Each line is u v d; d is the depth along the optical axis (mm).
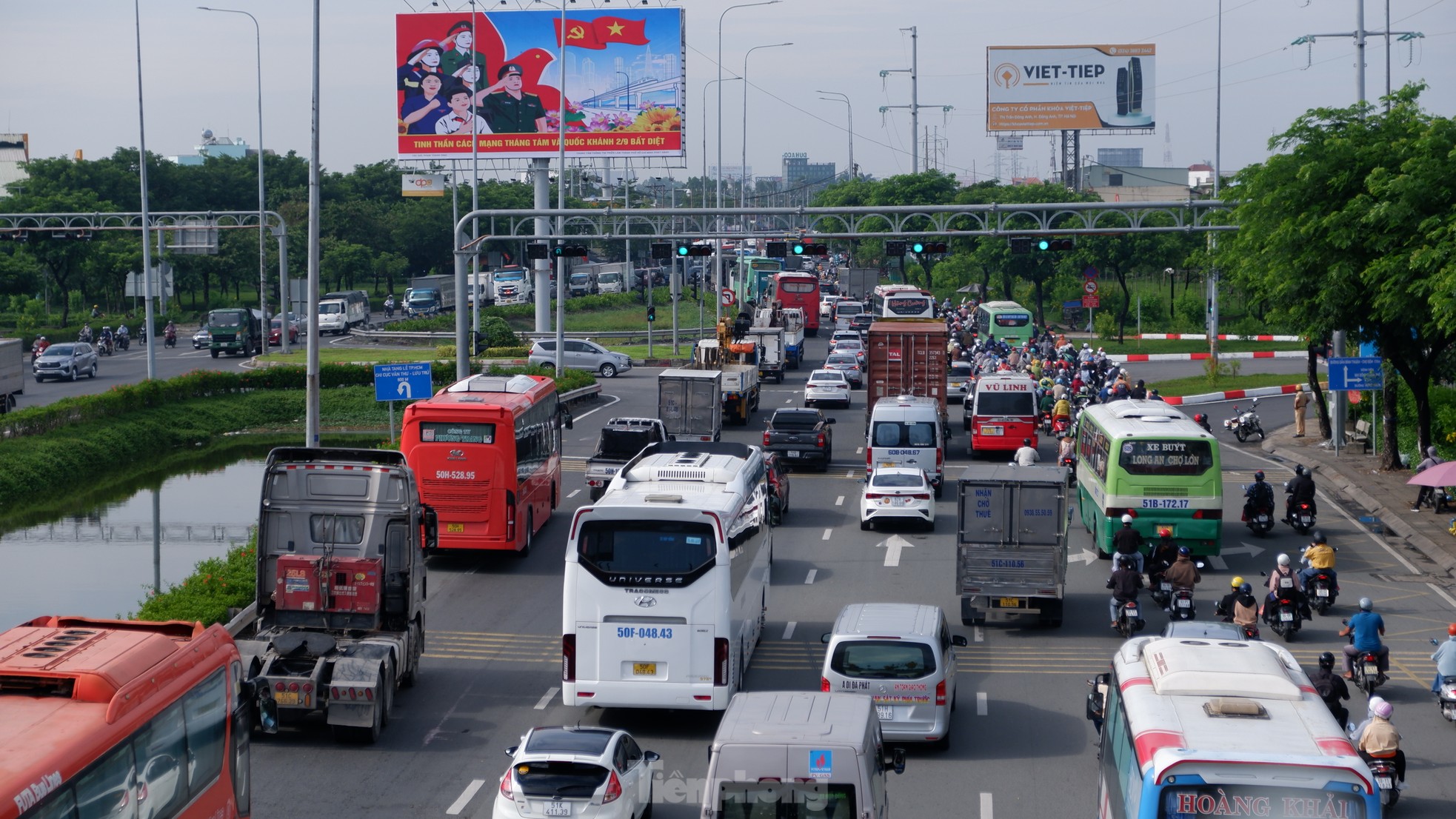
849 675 48781
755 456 65688
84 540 94500
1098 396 141625
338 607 54688
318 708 50344
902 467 96375
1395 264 86562
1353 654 56562
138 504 109625
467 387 85750
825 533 90875
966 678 59438
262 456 136625
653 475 59562
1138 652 36781
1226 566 80188
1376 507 95000
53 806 25688
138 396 146625
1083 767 47906
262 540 56156
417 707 55562
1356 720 53031
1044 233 116125
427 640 65688
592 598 51438
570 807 38594
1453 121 88500
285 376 167500
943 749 49844
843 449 129375
